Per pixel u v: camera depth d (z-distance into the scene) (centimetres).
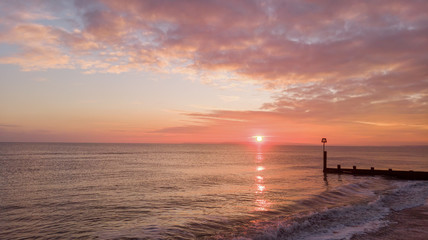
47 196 2327
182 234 1273
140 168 5050
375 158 9350
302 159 8569
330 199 2072
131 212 1744
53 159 7288
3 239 1239
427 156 11188
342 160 8038
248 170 4772
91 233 1310
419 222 1454
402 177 3444
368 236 1228
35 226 1445
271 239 1202
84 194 2420
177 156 9731
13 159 7144
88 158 7881
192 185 2962
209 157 9356
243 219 1526
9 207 1903
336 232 1284
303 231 1303
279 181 3288
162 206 1914
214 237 1210
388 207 1800
